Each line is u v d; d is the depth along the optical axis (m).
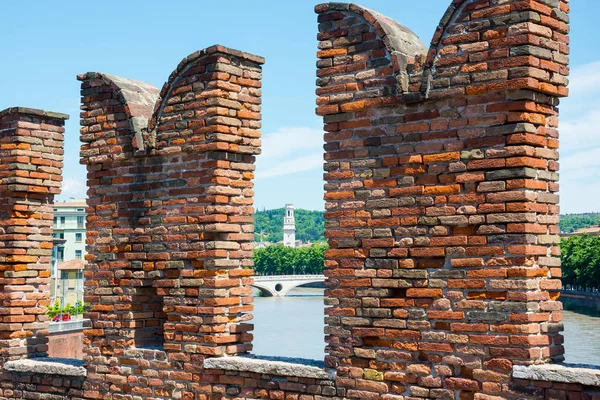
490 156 6.73
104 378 9.81
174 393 9.08
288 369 8.05
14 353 11.24
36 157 11.60
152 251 9.40
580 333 50.91
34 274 11.59
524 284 6.49
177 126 9.17
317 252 163.25
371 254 7.47
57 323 27.28
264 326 56.72
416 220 7.18
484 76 6.73
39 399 10.65
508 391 6.55
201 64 9.00
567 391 6.26
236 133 9.01
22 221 11.48
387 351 7.34
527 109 6.58
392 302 7.31
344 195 7.69
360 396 7.52
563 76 6.88
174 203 9.23
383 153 7.46
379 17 7.66
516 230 6.55
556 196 6.86
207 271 8.84
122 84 9.95
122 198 9.77
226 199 8.92
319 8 7.93
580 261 87.06
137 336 9.61
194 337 8.91
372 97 7.51
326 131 7.88
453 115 7.00
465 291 6.86
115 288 9.75
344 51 7.77
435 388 7.01
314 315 69.19
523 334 6.47
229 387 8.62
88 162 10.11
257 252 170.88
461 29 6.93
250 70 9.23
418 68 7.28
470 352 6.79
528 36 6.52
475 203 6.82
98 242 9.98
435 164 7.11
